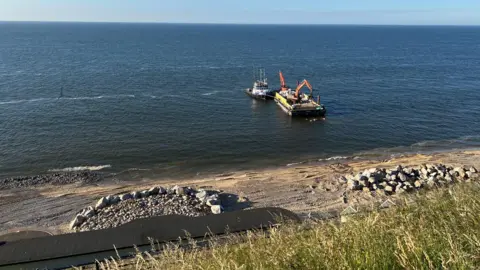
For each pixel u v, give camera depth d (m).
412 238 5.46
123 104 63.25
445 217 6.50
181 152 41.56
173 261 6.99
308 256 5.74
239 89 79.88
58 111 57.34
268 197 27.73
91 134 46.78
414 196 8.68
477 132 50.06
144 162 38.56
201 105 64.50
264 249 6.63
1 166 36.59
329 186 29.44
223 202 26.95
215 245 8.35
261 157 40.81
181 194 26.88
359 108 63.16
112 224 22.61
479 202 6.71
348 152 42.72
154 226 17.38
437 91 77.50
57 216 25.45
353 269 5.06
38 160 38.28
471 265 4.50
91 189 31.11
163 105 63.50
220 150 42.56
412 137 48.09
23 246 16.09
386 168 33.31
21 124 50.16
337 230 6.59
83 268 14.76
